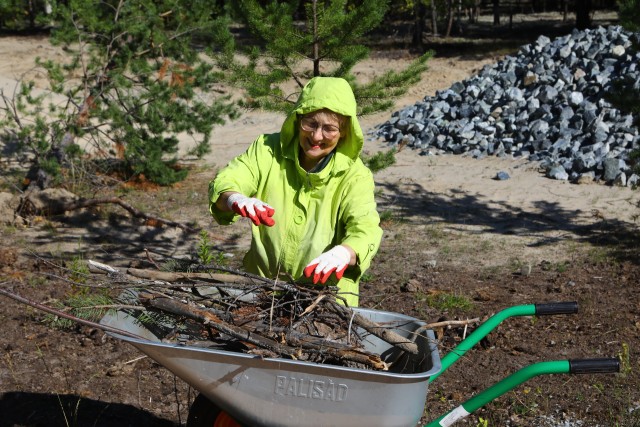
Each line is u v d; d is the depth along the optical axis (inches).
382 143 546.3
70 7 426.3
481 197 418.6
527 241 348.8
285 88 665.0
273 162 154.3
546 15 1469.0
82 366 220.5
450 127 534.9
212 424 150.9
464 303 271.4
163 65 426.3
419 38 1019.9
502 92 559.2
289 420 132.4
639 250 331.9
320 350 138.7
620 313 265.0
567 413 199.2
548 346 240.1
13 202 373.4
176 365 131.3
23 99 653.9
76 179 424.8
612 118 493.7
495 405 203.0
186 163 510.0
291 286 148.4
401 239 351.3
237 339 139.3
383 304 273.7
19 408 196.9
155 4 449.1
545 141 493.4
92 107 429.4
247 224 372.5
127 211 382.3
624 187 428.5
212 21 438.0
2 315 250.8
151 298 143.9
